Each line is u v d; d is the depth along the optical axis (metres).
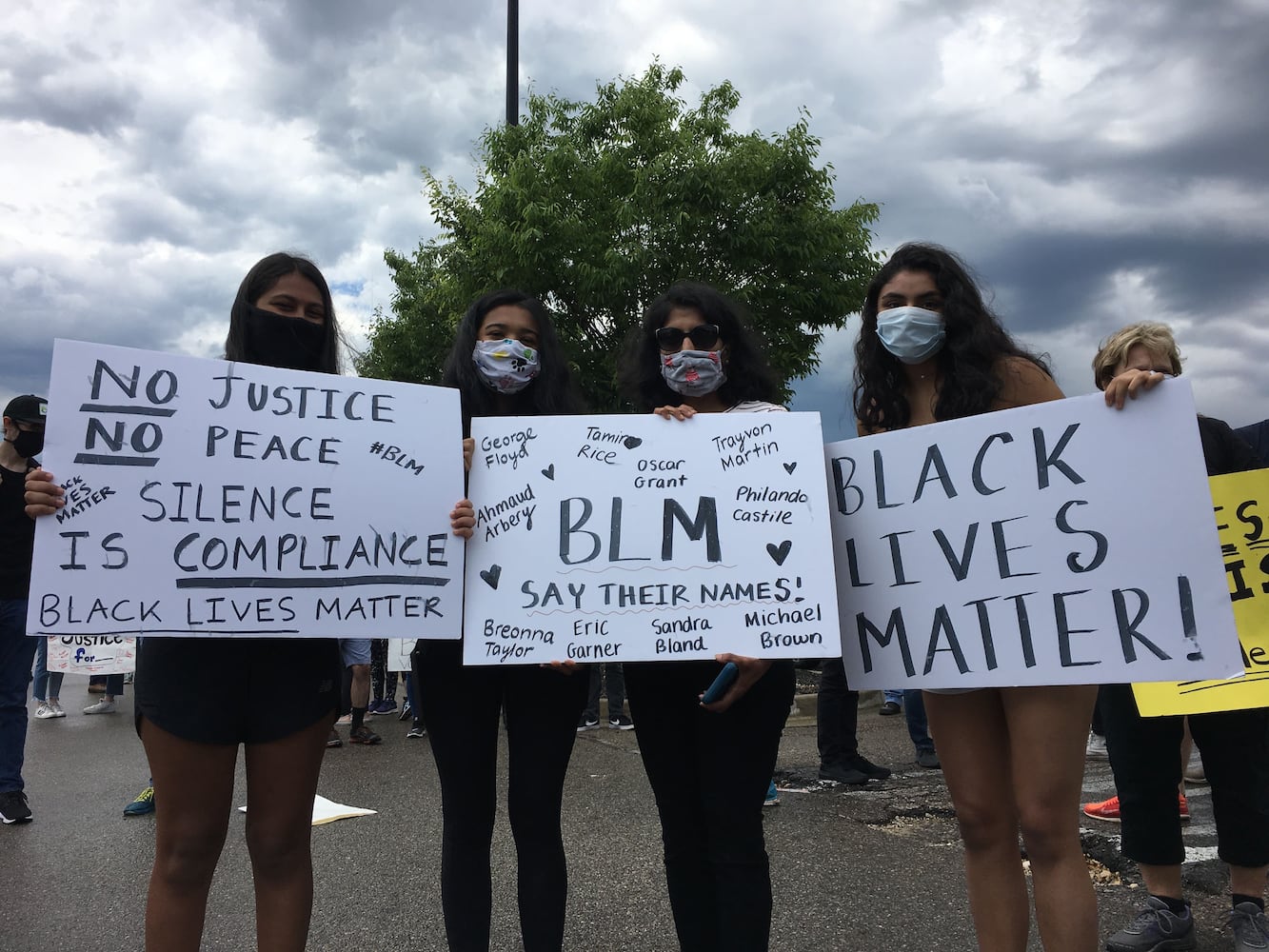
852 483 2.24
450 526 2.23
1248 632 2.58
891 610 2.15
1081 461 2.02
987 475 2.10
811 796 4.52
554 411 2.52
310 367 2.33
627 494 2.26
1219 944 2.67
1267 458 3.26
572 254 8.30
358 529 2.15
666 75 9.28
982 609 2.05
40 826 4.10
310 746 2.07
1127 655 1.91
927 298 2.26
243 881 3.30
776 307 8.62
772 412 2.29
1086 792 4.49
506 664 2.23
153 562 1.99
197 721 1.93
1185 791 4.57
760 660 2.06
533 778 2.19
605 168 8.57
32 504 1.92
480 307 2.56
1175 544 1.93
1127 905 2.97
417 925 2.86
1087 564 1.98
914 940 2.70
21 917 2.97
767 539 2.18
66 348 2.01
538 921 2.11
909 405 2.39
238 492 2.08
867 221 9.27
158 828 1.97
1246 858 2.57
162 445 2.05
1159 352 2.90
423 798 4.55
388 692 8.60
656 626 2.15
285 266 2.31
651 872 3.35
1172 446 1.96
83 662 7.63
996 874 2.07
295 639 2.09
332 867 3.43
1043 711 1.97
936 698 2.17
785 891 3.12
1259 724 2.59
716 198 8.19
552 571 2.21
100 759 5.74
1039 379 2.21
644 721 2.26
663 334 2.38
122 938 2.79
